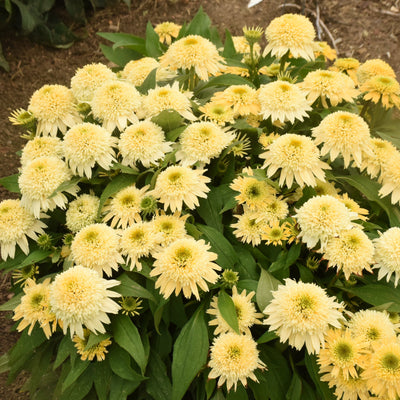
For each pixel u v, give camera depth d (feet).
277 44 2.10
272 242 1.74
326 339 1.44
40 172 1.75
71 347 1.63
